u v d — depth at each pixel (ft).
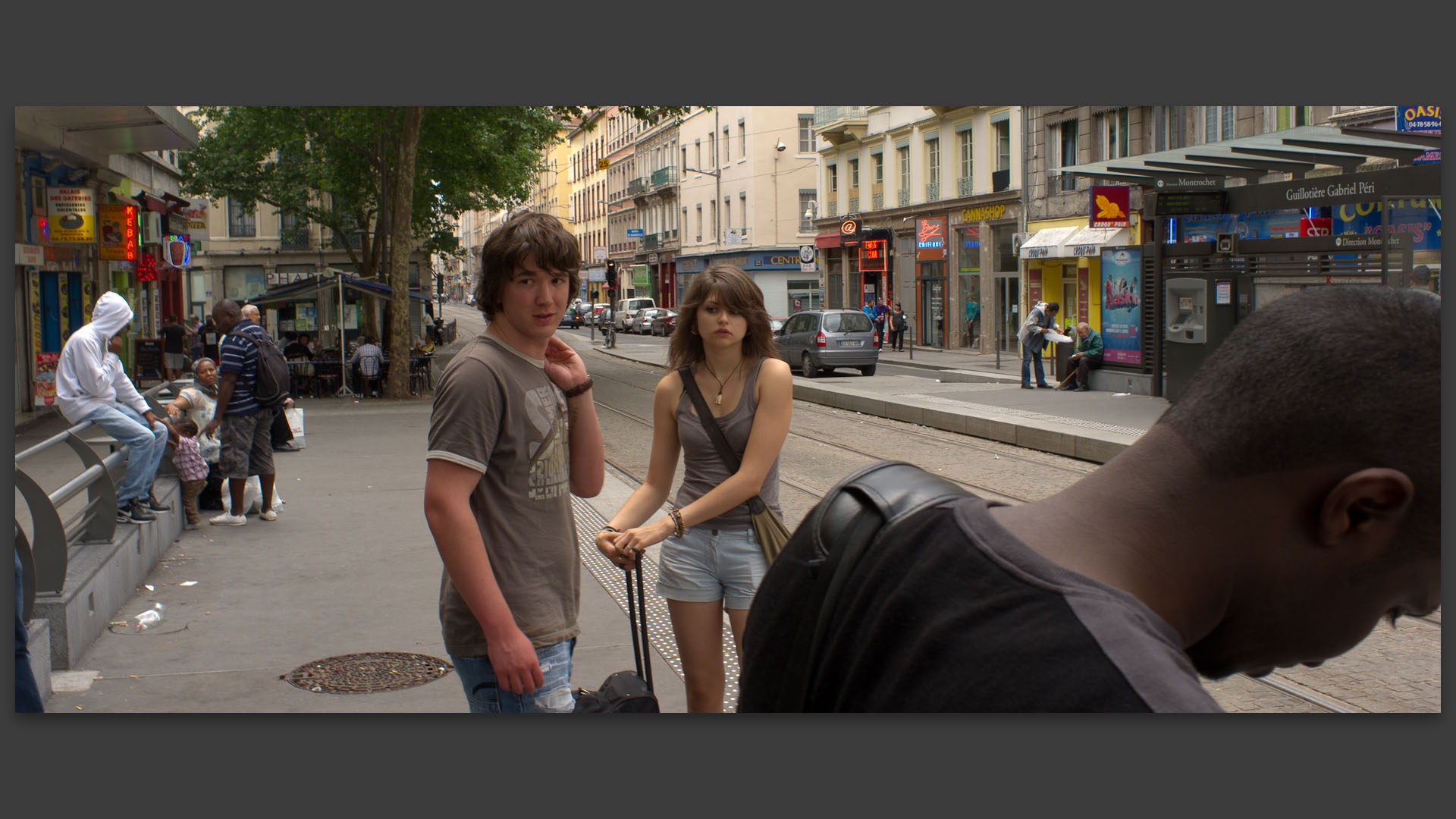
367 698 16.14
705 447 11.96
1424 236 41.81
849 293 143.64
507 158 103.81
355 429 52.95
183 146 65.05
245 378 29.14
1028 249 94.07
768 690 3.37
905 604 2.89
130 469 23.72
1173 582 2.76
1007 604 2.68
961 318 116.06
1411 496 2.58
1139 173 56.90
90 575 19.20
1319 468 2.64
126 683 16.94
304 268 152.35
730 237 168.96
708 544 11.94
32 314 58.85
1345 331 2.67
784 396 11.85
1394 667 17.10
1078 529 2.82
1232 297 50.88
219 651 18.66
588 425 10.07
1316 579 2.75
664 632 19.25
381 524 29.43
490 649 8.79
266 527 29.07
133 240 70.95
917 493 3.19
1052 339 67.72
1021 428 45.55
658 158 219.20
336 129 98.43
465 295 428.97
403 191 70.85
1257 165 49.98
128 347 80.74
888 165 129.70
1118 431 43.37
